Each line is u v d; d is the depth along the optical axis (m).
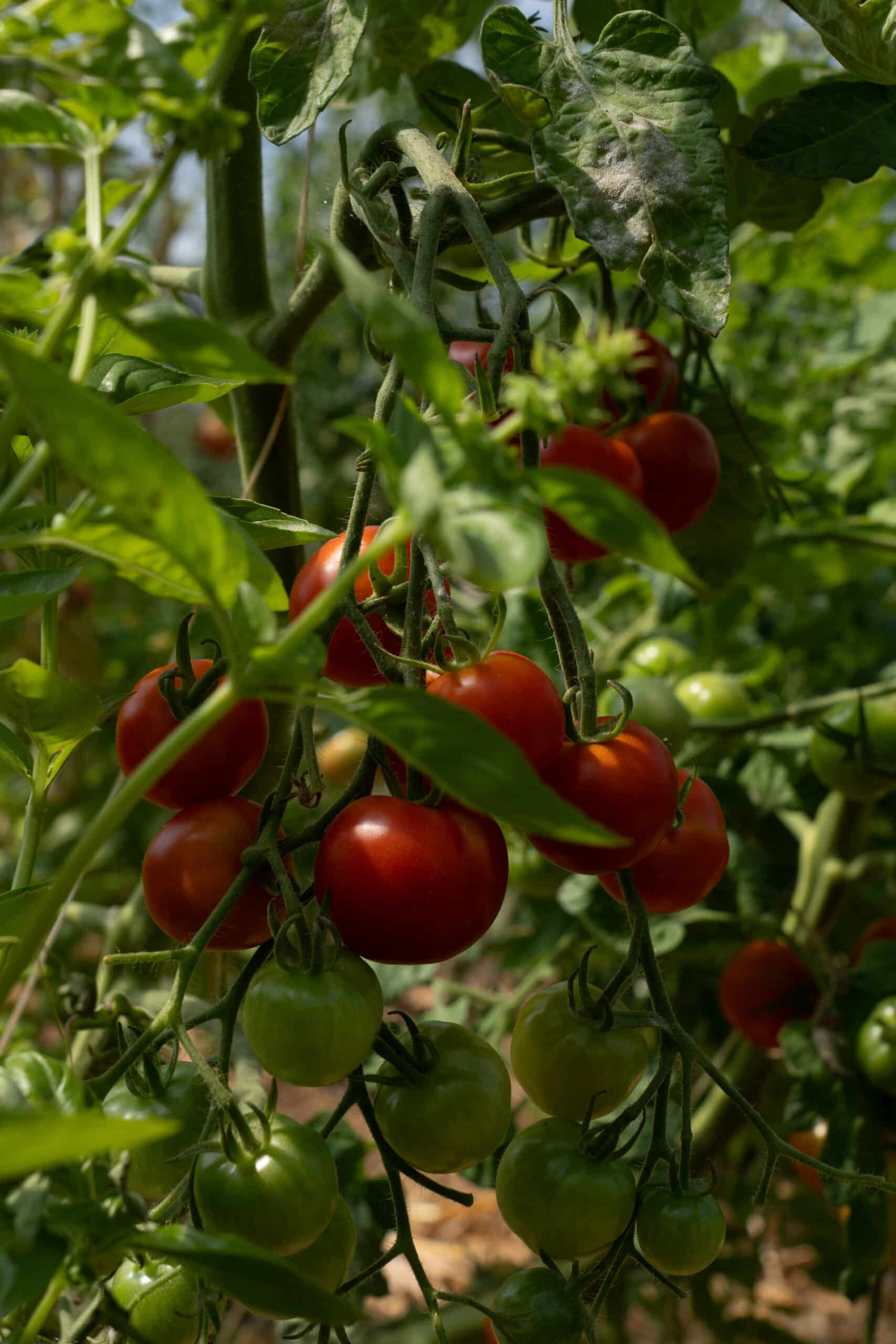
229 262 1.00
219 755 0.65
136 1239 0.43
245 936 0.61
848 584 1.88
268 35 0.76
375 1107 0.60
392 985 1.43
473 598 1.39
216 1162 0.52
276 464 1.04
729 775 1.49
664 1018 0.60
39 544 0.47
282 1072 0.52
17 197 2.76
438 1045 0.60
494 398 0.54
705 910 1.38
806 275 1.56
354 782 0.59
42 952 0.82
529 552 0.35
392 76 1.19
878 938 1.34
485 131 0.89
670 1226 0.57
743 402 1.24
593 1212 0.57
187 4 0.42
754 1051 1.41
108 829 0.43
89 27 0.41
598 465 0.81
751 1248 1.73
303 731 0.60
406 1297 1.82
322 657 0.40
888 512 1.61
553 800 0.37
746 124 1.03
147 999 0.97
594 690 0.60
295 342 0.99
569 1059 0.60
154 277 1.09
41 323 0.53
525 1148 0.59
